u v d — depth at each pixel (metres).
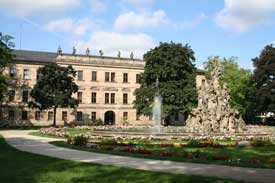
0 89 73.69
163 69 81.75
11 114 99.12
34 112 101.00
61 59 104.81
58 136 50.16
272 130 62.53
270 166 22.50
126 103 113.06
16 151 30.50
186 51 84.56
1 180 17.28
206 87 57.31
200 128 53.84
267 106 91.81
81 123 106.19
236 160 24.64
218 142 42.25
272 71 92.69
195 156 26.77
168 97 80.94
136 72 114.62
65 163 23.22
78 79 107.31
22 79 100.62
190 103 82.38
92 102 108.88
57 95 80.12
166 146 36.19
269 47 96.50
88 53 110.50
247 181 17.50
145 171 20.11
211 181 17.27
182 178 18.02
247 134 50.97
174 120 113.88
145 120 114.88
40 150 31.61
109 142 37.66
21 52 105.75
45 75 81.31
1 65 74.44
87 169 20.78
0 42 72.50
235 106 99.44
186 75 84.56
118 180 17.59
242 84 99.94
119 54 114.69
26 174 19.05
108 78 111.25
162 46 84.19
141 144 37.28
